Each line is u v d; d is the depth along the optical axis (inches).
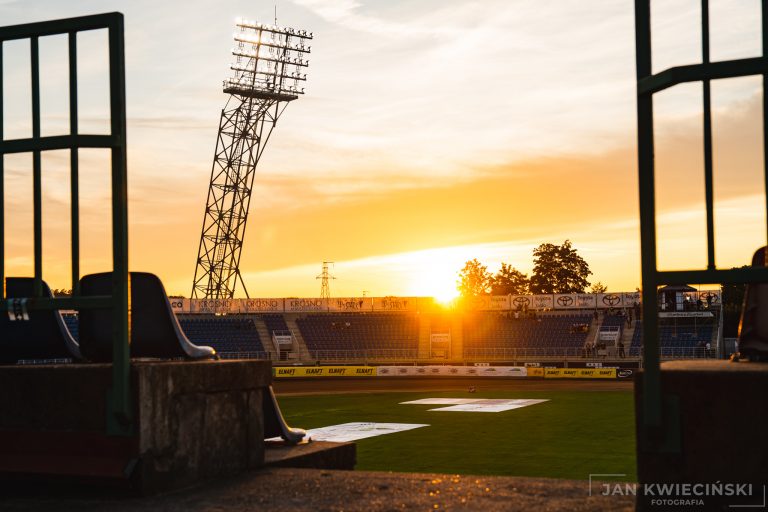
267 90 2775.6
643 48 128.8
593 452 746.8
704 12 124.0
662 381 126.7
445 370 2386.8
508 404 1354.6
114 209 152.0
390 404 1391.5
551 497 137.6
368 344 2758.4
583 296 2645.2
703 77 122.6
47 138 155.6
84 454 154.7
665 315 2394.2
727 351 2373.3
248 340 2743.6
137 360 182.1
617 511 127.0
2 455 162.9
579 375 2234.3
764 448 121.0
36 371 161.3
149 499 145.9
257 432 177.3
